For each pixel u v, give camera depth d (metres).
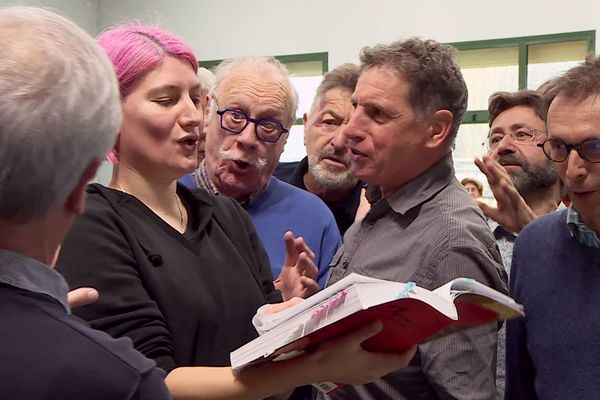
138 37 1.16
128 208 1.14
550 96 1.31
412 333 0.87
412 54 1.48
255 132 1.96
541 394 1.35
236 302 1.19
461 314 0.93
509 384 1.47
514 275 1.46
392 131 1.45
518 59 5.25
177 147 1.17
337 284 0.85
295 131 5.69
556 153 1.25
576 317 1.29
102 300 1.00
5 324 0.65
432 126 1.46
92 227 1.05
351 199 2.54
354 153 1.51
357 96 1.51
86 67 0.70
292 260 1.44
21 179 0.67
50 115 0.66
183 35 6.28
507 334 1.47
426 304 0.77
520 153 2.20
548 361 1.33
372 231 1.53
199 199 1.30
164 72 1.16
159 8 6.27
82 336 0.68
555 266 1.35
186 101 1.18
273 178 2.19
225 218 1.32
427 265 1.34
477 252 1.31
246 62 2.04
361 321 0.85
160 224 1.16
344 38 5.77
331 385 1.03
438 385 1.29
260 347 0.90
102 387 0.64
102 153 0.73
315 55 5.86
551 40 5.12
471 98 5.40
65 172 0.69
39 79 0.66
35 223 0.70
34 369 0.62
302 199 2.15
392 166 1.47
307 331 0.83
